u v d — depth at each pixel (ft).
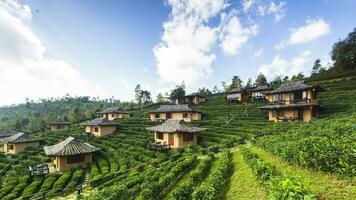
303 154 41.22
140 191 55.11
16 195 79.56
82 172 100.73
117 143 147.33
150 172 72.49
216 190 43.45
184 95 293.23
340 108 140.15
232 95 247.09
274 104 159.84
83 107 573.74
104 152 130.93
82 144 120.88
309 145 43.14
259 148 77.10
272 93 161.27
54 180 94.99
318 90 146.10
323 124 77.15
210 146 107.96
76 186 82.48
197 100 277.03
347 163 34.27
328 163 36.76
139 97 383.04
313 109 134.72
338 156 35.73
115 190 51.52
